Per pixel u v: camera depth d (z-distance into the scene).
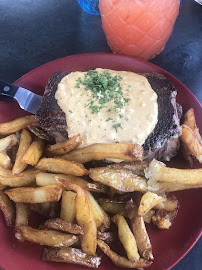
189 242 0.18
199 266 0.19
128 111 0.19
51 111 0.20
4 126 0.21
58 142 0.21
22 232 0.18
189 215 0.19
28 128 0.21
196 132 0.21
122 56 0.24
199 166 0.21
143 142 0.19
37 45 0.28
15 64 0.27
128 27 0.24
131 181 0.18
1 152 0.20
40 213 0.20
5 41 0.28
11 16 0.29
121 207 0.19
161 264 0.18
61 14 0.30
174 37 0.28
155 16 0.23
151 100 0.20
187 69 0.26
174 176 0.18
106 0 0.23
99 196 0.20
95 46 0.28
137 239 0.18
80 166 0.18
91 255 0.18
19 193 0.18
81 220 0.17
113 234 0.19
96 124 0.19
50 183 0.18
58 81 0.21
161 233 0.19
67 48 0.28
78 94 0.20
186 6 0.30
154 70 0.24
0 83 0.23
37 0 0.30
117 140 0.19
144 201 0.17
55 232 0.18
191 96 0.23
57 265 0.18
